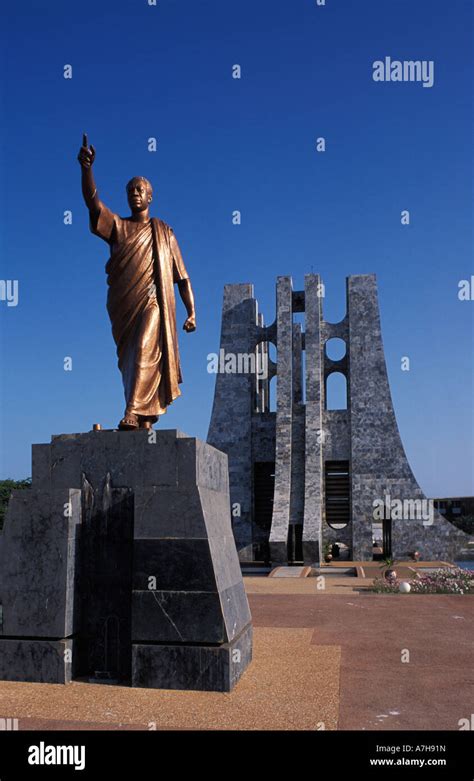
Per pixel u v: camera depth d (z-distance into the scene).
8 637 10.46
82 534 10.81
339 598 23.92
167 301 12.08
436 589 25.14
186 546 10.16
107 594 10.66
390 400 49.38
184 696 9.62
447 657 12.99
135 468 10.73
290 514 47.12
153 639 10.04
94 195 11.86
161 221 12.53
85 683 10.21
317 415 49.03
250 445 50.34
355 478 48.78
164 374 11.94
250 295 52.38
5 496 62.34
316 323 50.50
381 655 13.15
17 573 10.52
